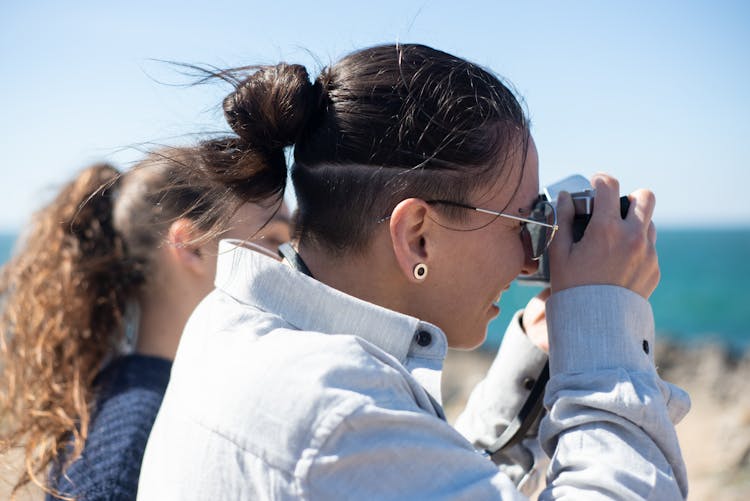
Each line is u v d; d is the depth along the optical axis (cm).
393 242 125
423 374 119
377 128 126
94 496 160
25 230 217
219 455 107
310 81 137
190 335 128
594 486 112
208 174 138
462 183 127
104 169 215
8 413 193
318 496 100
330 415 101
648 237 136
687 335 2838
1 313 208
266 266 124
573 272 133
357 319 120
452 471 105
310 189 131
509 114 134
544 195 141
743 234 10150
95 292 204
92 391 188
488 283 133
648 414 118
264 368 108
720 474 504
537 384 151
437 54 134
